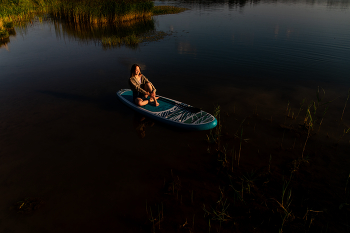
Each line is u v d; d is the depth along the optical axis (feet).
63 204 10.55
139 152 14.02
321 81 23.08
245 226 9.46
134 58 32.73
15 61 31.99
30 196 11.01
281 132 15.48
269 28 46.37
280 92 21.27
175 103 18.84
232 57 31.40
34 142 15.10
